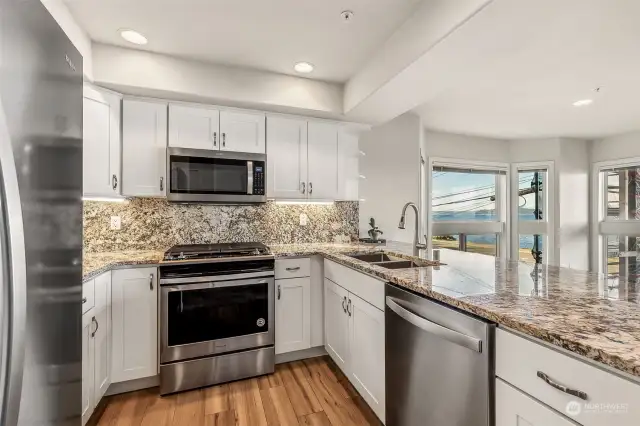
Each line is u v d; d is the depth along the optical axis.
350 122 2.98
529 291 1.24
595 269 4.71
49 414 0.83
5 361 0.63
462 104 3.25
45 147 0.81
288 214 3.05
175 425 1.75
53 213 0.85
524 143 4.82
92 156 2.08
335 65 2.38
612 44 2.00
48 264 0.82
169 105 2.41
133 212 2.55
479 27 1.47
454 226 4.61
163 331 2.06
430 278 1.47
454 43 1.60
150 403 1.96
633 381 0.66
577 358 0.76
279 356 2.49
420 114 3.57
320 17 1.80
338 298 2.24
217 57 2.26
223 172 2.50
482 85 2.73
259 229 2.95
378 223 3.35
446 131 4.38
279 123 2.73
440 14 1.57
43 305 0.80
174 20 1.83
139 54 2.17
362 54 2.22
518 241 4.87
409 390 1.40
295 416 1.83
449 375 1.17
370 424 1.76
